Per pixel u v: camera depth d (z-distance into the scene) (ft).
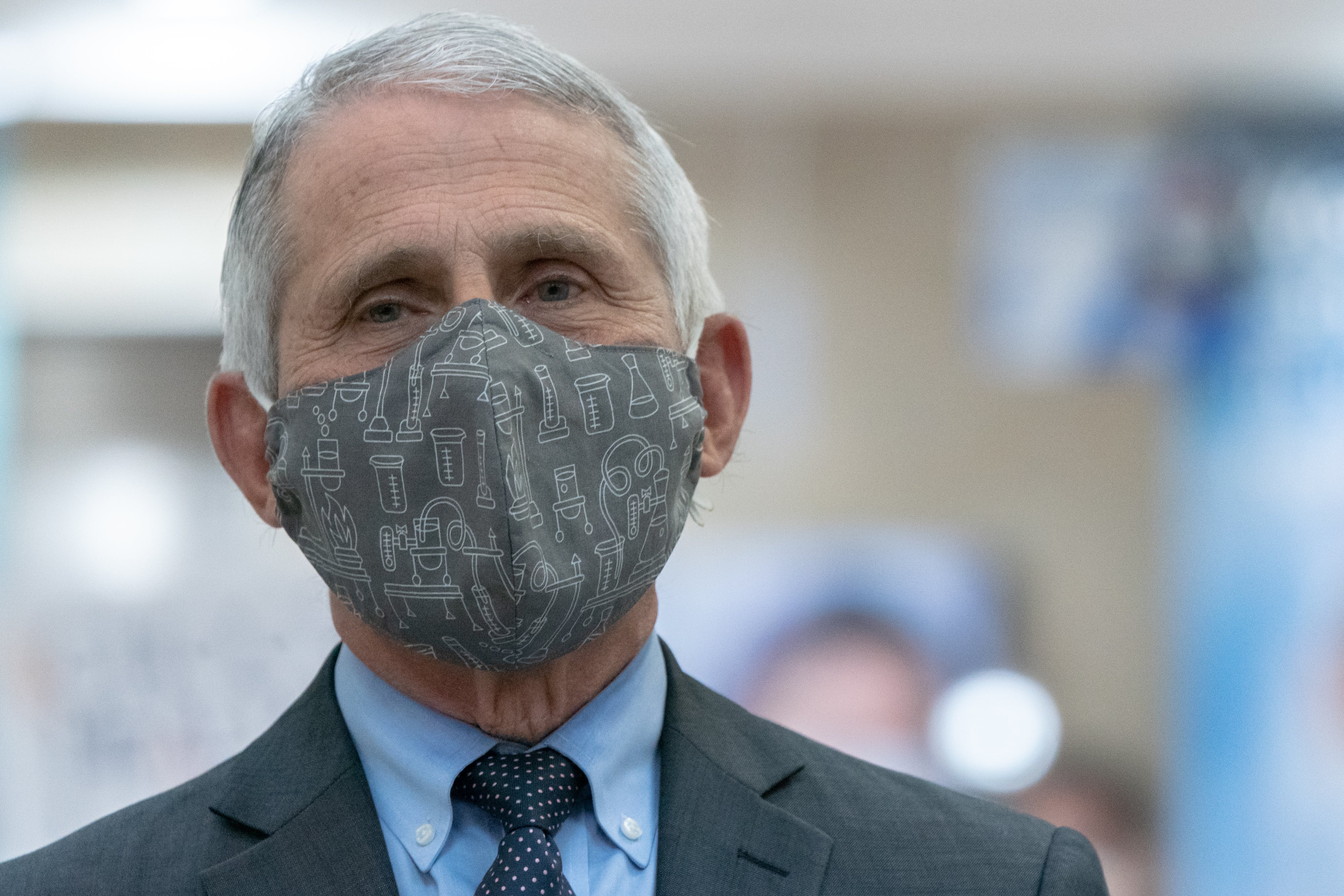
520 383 11.30
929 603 42.34
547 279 12.19
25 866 12.21
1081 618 42.37
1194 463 42.37
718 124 42.75
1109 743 42.09
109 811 39.42
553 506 11.36
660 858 12.26
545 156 12.11
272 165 12.63
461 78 12.19
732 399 13.97
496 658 11.62
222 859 12.01
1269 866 41.47
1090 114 42.93
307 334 12.19
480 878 11.85
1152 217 42.60
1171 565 42.34
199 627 40.22
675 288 13.02
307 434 11.85
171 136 40.98
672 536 12.28
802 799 13.02
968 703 41.86
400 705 12.47
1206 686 41.91
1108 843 41.70
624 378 11.92
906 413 42.86
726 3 38.42
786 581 42.27
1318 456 41.88
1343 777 41.39
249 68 39.06
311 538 12.09
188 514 40.83
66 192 40.83
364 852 11.84
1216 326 42.45
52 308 40.81
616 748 12.52
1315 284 42.11
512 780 11.99
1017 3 38.75
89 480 40.68
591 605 11.58
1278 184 42.29
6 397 40.52
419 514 11.29
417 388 11.33
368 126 12.12
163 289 41.09
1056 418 42.88
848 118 42.96
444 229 11.75
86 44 37.65
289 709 13.29
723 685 41.88
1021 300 42.88
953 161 43.06
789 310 42.88
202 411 41.16
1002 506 42.75
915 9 38.86
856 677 42.09
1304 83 42.09
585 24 39.04
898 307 43.04
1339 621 41.52
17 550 40.22
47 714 39.60
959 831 13.03
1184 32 40.01
